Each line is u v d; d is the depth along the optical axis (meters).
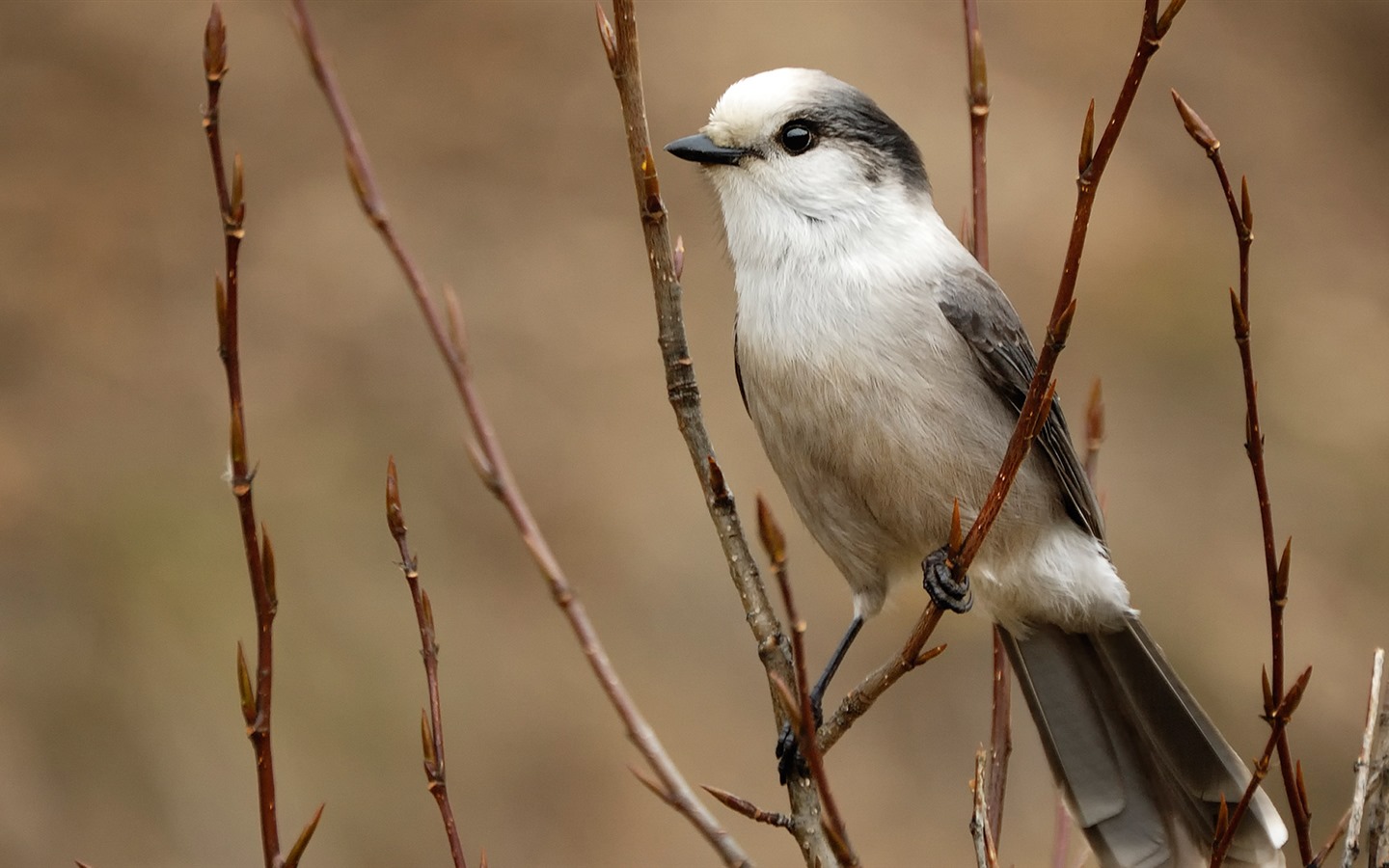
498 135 14.77
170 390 12.52
